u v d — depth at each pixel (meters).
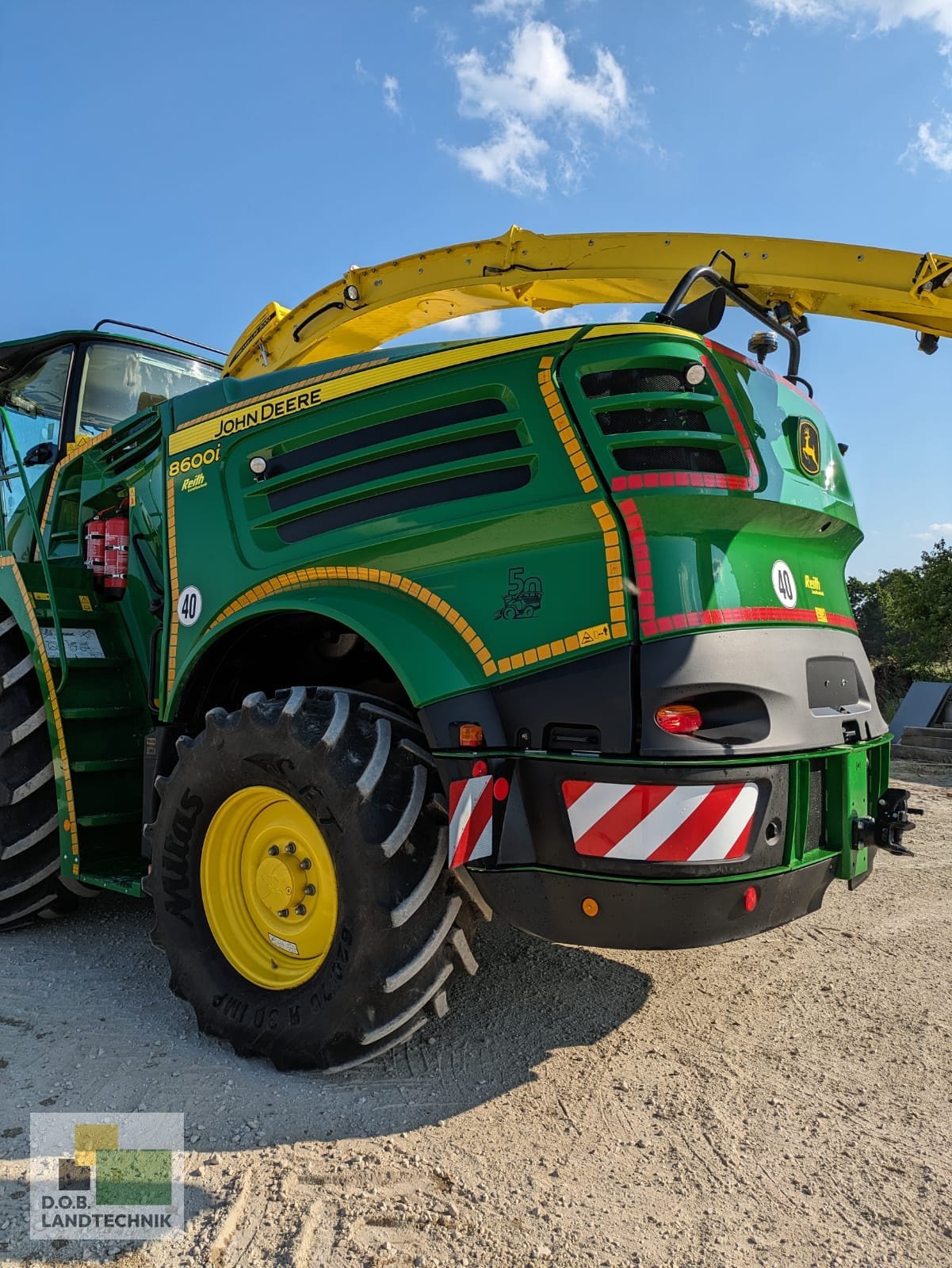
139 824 3.48
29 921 3.63
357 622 2.44
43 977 3.12
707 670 2.16
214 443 2.96
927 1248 1.78
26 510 4.33
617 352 2.28
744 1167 2.04
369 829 2.24
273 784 2.48
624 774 2.10
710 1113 2.28
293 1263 1.67
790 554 2.58
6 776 3.32
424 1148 2.08
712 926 2.15
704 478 2.24
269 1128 2.15
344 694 2.49
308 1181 1.93
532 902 2.22
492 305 3.96
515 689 2.26
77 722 3.32
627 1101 2.33
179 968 2.67
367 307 4.02
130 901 4.06
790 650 2.39
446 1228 1.79
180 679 2.97
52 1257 1.69
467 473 2.39
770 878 2.21
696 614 2.18
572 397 2.27
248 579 2.79
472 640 2.31
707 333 2.59
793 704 2.33
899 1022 2.82
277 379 2.87
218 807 2.62
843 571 3.00
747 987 3.09
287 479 2.72
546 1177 1.98
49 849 3.45
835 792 2.48
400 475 2.49
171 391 4.55
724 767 2.12
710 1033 2.74
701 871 2.10
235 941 2.65
